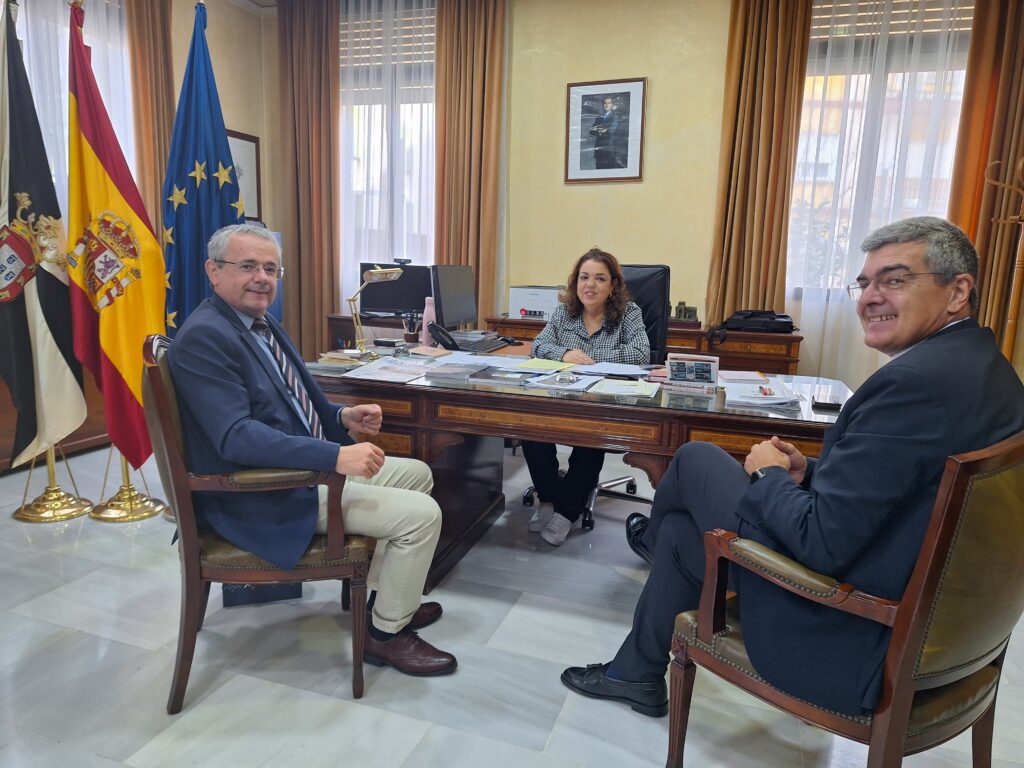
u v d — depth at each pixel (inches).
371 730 62.2
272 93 211.5
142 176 165.6
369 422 76.8
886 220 163.8
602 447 77.0
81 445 145.6
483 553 102.1
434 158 194.5
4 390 130.1
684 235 180.2
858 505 40.5
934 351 41.5
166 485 62.9
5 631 77.4
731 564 50.8
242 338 66.7
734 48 163.8
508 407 79.4
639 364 107.7
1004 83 146.9
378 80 196.5
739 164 167.3
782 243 166.6
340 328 197.3
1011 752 61.7
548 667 73.0
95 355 105.6
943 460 39.1
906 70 158.2
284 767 57.3
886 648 41.1
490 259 191.2
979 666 44.4
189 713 64.0
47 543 101.2
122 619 80.5
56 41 144.6
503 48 182.4
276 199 216.7
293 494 65.1
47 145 144.4
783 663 45.4
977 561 38.5
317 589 89.0
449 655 71.7
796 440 69.0
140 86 162.4
